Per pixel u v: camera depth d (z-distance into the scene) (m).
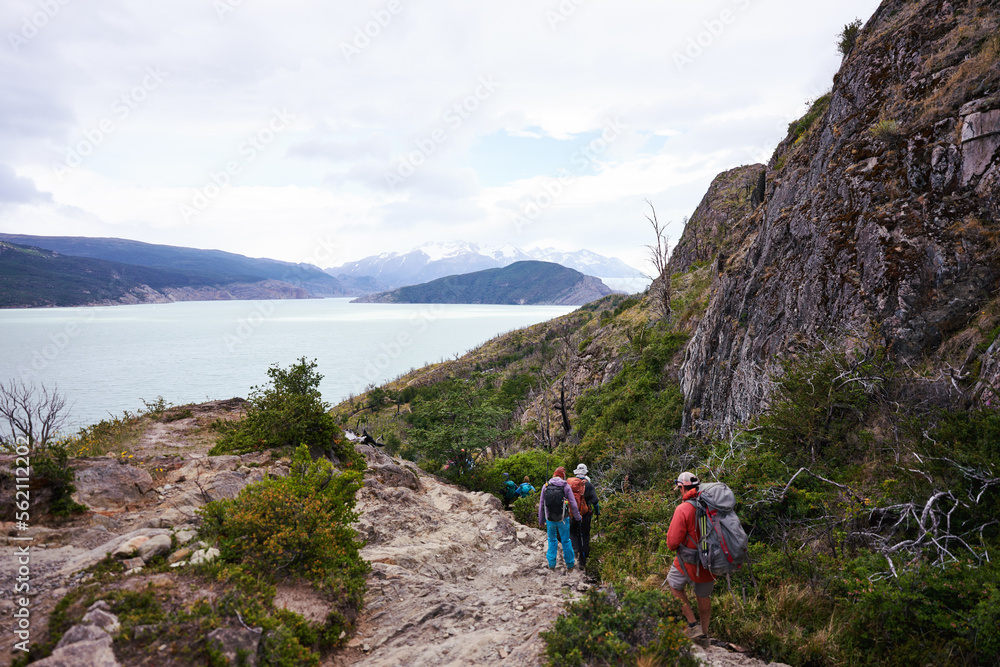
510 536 8.86
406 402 84.06
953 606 4.05
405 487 11.16
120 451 9.08
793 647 4.27
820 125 15.22
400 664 3.99
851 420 7.51
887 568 4.54
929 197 9.18
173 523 5.59
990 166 8.53
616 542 8.26
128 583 3.80
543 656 3.86
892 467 5.94
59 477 5.54
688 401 18.05
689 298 30.28
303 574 4.87
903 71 11.56
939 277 8.23
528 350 115.94
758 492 6.82
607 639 3.77
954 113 9.41
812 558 5.59
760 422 8.52
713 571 4.20
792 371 8.72
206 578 4.00
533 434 36.41
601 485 14.48
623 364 32.53
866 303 9.09
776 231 14.15
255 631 3.43
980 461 4.93
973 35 10.22
